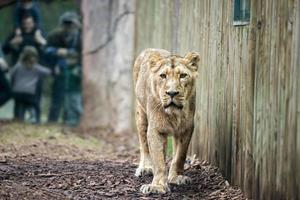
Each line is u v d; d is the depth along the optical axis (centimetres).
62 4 3147
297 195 870
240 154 1072
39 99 2239
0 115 2952
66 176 1208
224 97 1155
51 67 2336
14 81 2211
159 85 1088
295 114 872
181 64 1093
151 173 1226
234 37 1103
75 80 2323
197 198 1080
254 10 1009
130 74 2017
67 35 2336
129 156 1528
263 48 975
